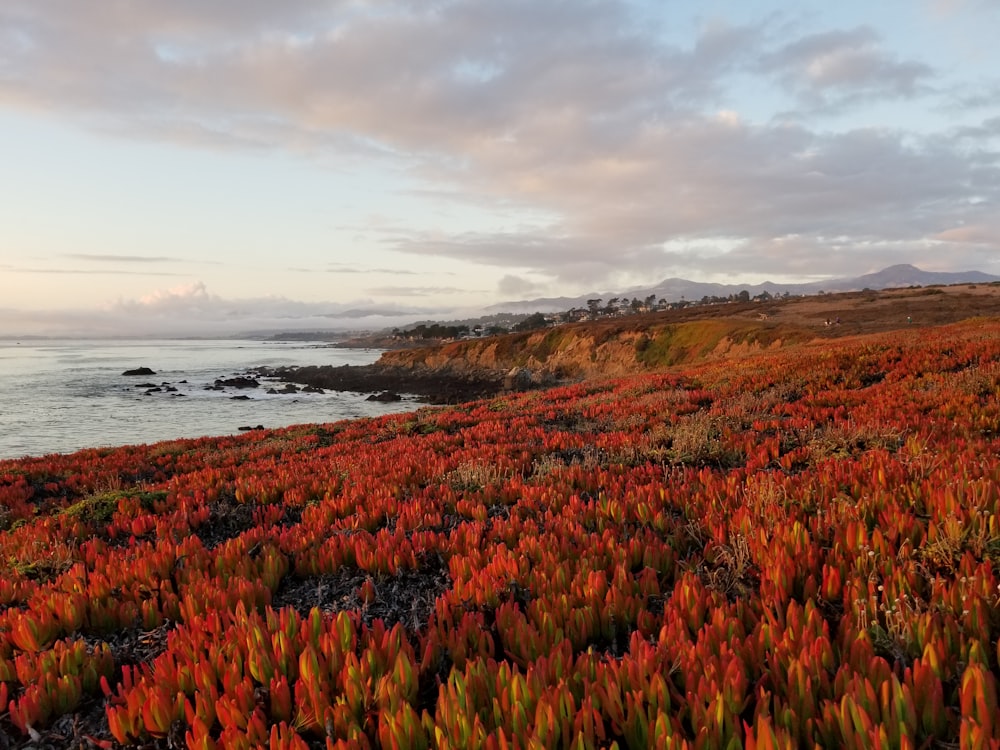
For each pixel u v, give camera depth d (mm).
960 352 14992
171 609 4125
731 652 2602
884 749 1982
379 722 2418
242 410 51062
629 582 3711
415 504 6285
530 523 5156
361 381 83812
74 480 11836
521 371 80438
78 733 2889
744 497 5230
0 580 4707
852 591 3127
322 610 4230
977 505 3934
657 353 77875
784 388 14398
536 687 2508
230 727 2484
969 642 2631
